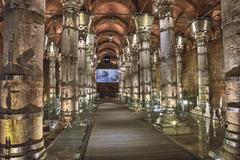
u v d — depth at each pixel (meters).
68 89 14.34
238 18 5.97
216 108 22.66
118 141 10.59
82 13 20.33
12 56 4.42
